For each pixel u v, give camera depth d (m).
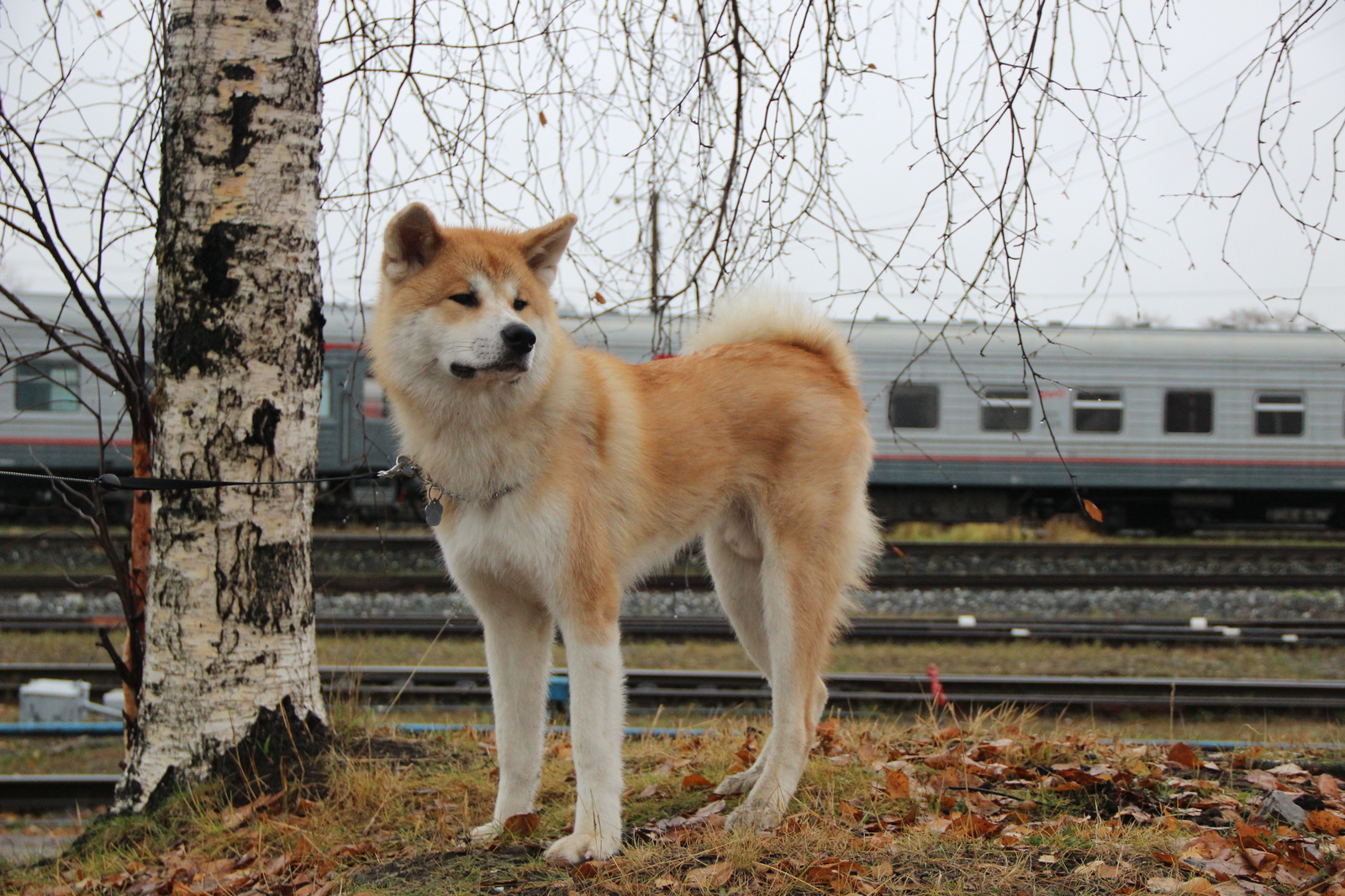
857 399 3.86
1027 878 2.71
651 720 6.02
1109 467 14.61
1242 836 2.94
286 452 3.79
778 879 2.72
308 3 3.86
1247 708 6.19
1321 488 14.82
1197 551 12.36
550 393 3.13
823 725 4.50
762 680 6.69
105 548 4.04
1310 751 4.20
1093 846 2.90
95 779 4.96
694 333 4.16
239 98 3.70
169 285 3.71
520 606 3.34
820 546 3.57
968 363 14.40
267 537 3.75
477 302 3.14
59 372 12.95
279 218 3.76
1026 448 14.48
